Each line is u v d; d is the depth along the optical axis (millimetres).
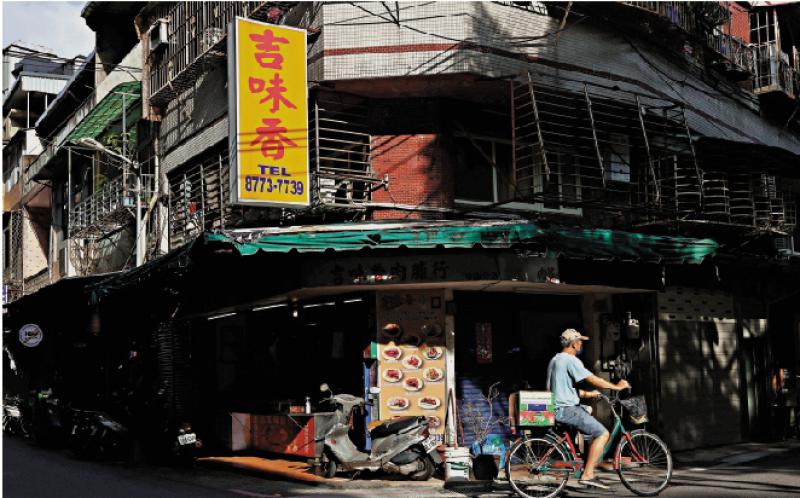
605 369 14445
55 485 11461
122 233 20422
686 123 14203
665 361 14734
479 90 13273
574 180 14359
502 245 11375
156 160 18219
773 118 19562
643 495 9398
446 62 12648
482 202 13703
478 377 13219
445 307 12734
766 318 16969
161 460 14125
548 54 13602
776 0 19062
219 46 14438
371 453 11234
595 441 9305
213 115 15812
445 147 13383
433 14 12789
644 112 14453
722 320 16031
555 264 12609
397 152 13344
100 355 20328
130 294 17375
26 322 23688
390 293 12680
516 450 9430
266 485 11391
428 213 13156
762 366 16641
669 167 15484
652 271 14086
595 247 11992
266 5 13812
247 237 10875
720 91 17328
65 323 22391
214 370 16328
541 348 14000
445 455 10914
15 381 26625
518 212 13898
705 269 15648
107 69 22562
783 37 19938
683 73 16203
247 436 14953
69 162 22109
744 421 16094
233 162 12273
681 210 14469
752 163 15758
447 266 12031
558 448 9398
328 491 10625
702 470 12117
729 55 17703
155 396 15484
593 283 13109
